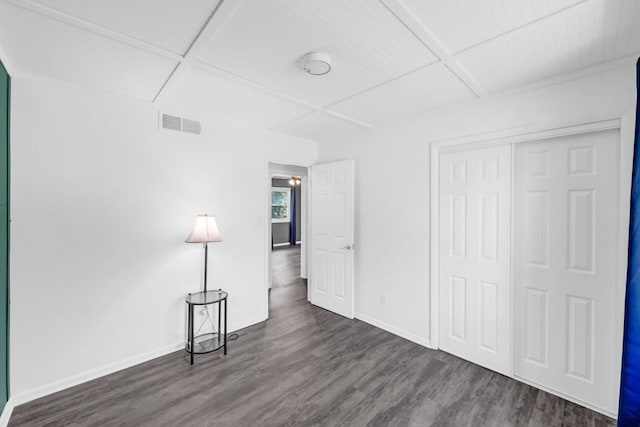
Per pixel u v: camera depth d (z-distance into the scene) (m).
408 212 2.89
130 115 2.39
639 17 1.32
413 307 2.86
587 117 1.86
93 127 2.22
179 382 2.18
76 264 2.15
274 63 1.78
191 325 2.49
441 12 1.30
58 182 2.08
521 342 2.21
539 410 1.89
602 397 1.86
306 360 2.50
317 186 3.83
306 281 5.23
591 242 1.90
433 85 2.10
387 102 2.45
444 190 2.64
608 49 1.61
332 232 3.64
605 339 1.85
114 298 2.32
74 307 2.14
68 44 1.58
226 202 3.02
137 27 1.42
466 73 1.91
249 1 1.22
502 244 2.29
